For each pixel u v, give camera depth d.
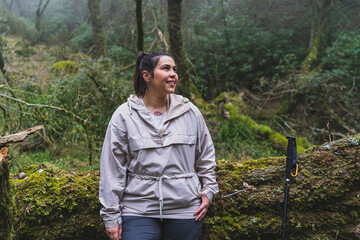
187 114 1.83
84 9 14.01
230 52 8.45
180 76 5.83
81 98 4.55
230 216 2.07
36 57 8.53
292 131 6.12
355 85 6.82
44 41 12.30
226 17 9.01
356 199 1.97
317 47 8.03
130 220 1.70
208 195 1.80
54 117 4.45
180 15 5.69
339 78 6.75
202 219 1.82
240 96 7.08
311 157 2.10
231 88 8.01
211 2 9.20
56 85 4.74
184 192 1.71
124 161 1.79
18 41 10.12
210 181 1.84
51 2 16.33
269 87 7.67
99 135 4.70
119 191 1.70
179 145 1.73
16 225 1.98
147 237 1.66
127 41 8.51
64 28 12.46
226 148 5.05
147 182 1.70
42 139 4.36
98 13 8.55
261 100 7.24
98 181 2.13
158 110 1.85
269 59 8.32
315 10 8.89
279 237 2.05
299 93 6.76
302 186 2.01
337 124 6.33
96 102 4.79
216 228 2.04
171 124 1.77
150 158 1.71
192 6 9.05
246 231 2.03
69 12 14.69
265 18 9.45
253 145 5.10
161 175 1.70
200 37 8.23
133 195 1.73
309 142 5.62
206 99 7.85
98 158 4.21
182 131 1.76
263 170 2.15
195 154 1.92
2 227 1.57
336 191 1.97
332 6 8.77
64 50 8.55
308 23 9.16
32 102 4.50
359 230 1.94
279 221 2.02
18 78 5.66
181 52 5.78
